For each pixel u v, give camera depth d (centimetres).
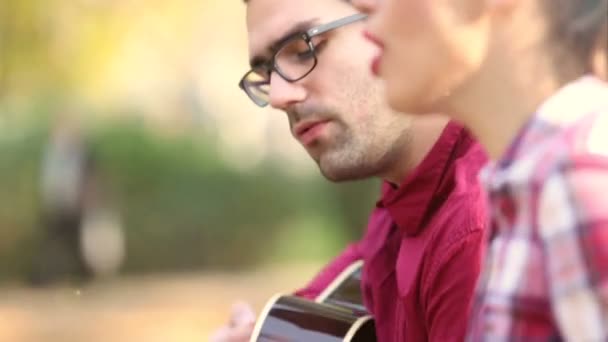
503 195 192
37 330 1872
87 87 2383
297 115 336
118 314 2003
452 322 309
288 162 2872
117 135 2670
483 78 202
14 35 2208
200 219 2644
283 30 333
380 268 355
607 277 180
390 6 207
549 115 195
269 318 365
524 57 199
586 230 181
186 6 2497
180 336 1819
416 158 331
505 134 202
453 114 209
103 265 2422
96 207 2372
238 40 3356
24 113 2603
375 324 355
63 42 2278
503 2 197
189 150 2720
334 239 2609
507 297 188
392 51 209
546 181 186
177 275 2566
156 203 2645
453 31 201
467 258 307
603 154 186
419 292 324
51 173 2316
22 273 2466
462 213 312
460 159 324
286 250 2625
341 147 333
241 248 2639
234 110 3516
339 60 330
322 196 2648
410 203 328
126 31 2377
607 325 179
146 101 3109
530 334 187
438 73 204
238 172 2698
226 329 375
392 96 210
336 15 331
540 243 186
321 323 358
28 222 2473
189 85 3388
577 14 197
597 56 198
